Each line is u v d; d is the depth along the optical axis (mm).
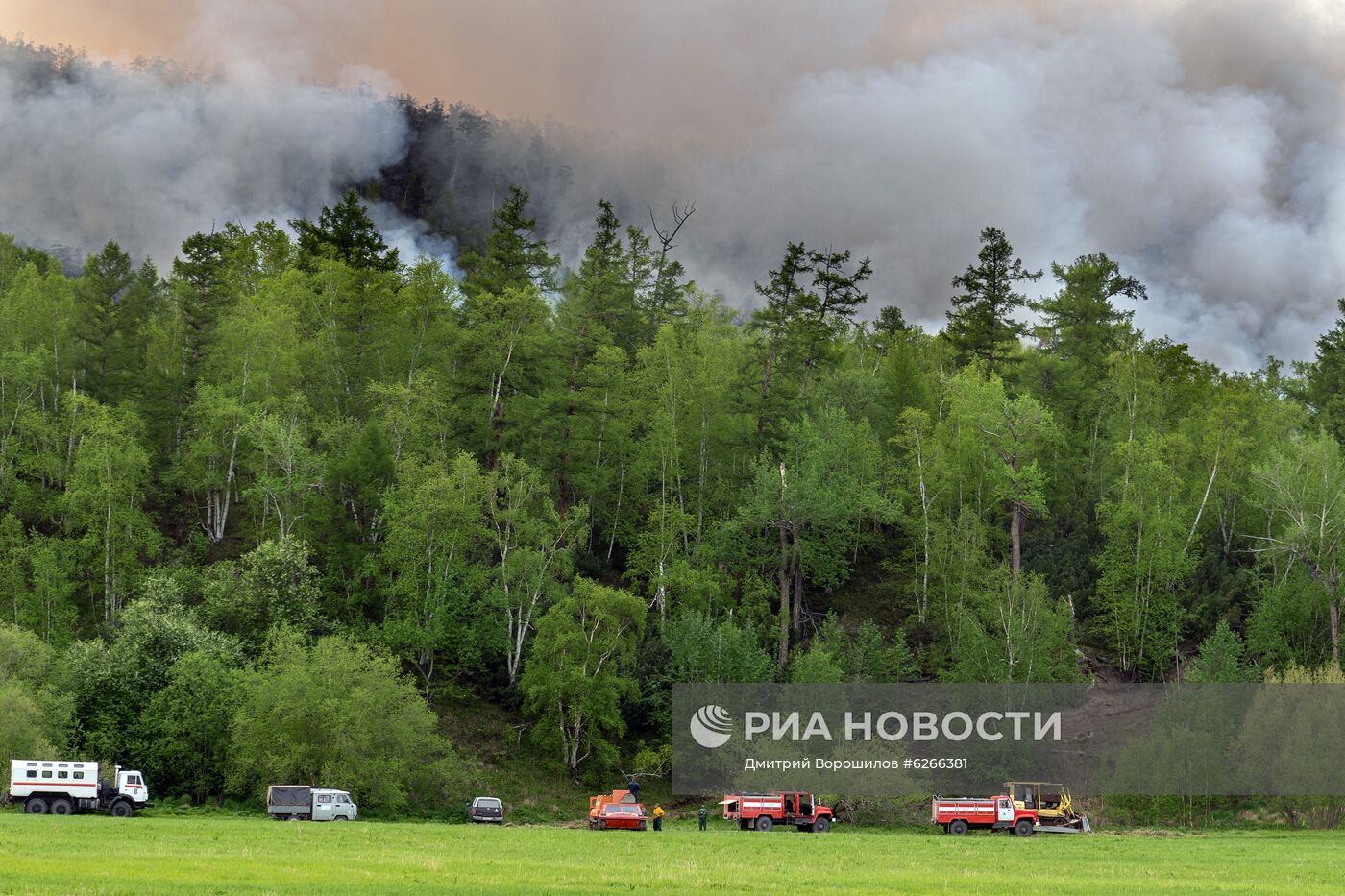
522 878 34469
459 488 96938
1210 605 106750
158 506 114812
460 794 81625
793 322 115875
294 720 77000
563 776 89438
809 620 108188
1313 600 100750
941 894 33219
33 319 117750
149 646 86000
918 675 98688
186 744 79375
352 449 100250
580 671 88750
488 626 97312
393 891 30281
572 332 113125
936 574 107812
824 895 32188
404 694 82188
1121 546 107625
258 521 108250
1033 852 54094
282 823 63531
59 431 108625
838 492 106438
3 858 35438
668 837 60188
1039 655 94562
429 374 113500
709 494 116062
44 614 92625
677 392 115750
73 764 66188
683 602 101875
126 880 30844
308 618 91688
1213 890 36094
